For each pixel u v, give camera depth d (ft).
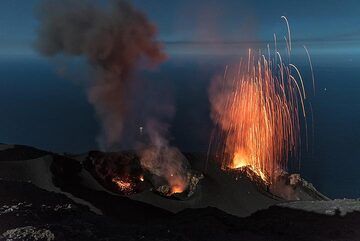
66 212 65.31
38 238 46.85
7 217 55.57
